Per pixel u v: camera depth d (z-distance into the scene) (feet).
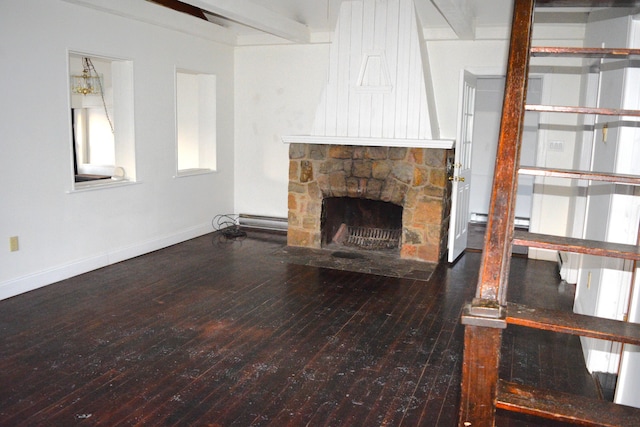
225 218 22.89
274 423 8.41
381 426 8.39
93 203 16.08
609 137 10.55
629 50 5.89
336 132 18.48
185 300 13.87
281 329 12.14
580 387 9.91
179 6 18.52
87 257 16.07
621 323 5.14
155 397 9.09
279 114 22.03
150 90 17.98
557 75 17.93
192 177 20.56
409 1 17.07
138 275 15.92
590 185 12.50
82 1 14.40
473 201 27.07
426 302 14.14
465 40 18.80
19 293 13.92
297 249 19.38
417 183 17.66
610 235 9.53
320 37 20.35
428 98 17.71
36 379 9.59
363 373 10.13
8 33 13.01
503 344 11.70
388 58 17.56
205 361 10.46
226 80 21.98
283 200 22.58
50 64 14.19
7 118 13.19
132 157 17.58
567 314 5.34
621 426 4.62
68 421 8.31
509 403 4.90
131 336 11.55
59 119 14.61
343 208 20.26
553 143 18.26
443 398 9.27
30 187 13.98
